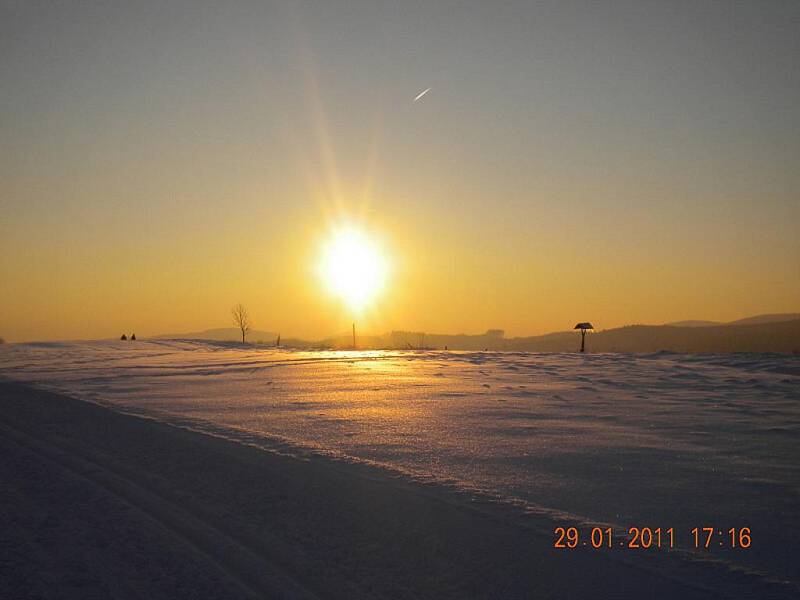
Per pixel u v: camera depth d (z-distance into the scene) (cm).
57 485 1110
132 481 1112
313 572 718
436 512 835
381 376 2934
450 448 1280
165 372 3212
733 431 1469
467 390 2327
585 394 2180
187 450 1258
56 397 2127
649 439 1373
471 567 698
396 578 693
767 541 767
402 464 1141
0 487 1112
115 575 733
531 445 1310
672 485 1005
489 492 922
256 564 746
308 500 927
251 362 3922
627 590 624
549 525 777
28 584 715
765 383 2461
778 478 1049
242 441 1293
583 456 1206
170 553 790
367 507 877
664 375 2853
